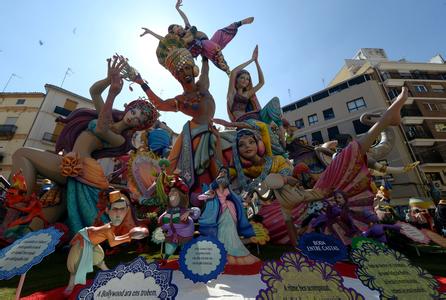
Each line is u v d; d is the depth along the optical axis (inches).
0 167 863.1
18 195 218.5
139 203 314.5
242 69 446.9
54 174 287.7
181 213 203.3
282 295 96.3
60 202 289.6
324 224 239.0
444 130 998.4
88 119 326.0
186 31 394.3
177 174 234.7
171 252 192.7
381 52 1405.0
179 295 136.9
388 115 267.3
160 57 375.2
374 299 133.3
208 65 400.5
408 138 987.9
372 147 380.8
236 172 341.1
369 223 242.5
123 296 103.8
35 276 185.3
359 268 108.7
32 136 898.7
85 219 266.7
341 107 1105.4
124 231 272.2
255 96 444.1
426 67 1171.3
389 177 891.4
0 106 973.8
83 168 283.9
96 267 201.0
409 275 105.9
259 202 307.0
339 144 763.4
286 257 109.4
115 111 347.3
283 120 487.5
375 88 1067.3
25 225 263.4
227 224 212.5
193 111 366.9
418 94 1077.8
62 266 217.2
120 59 321.1
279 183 263.0
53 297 138.4
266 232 246.4
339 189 262.4
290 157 459.2
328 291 98.1
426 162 939.3
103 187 286.0
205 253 146.9
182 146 354.6
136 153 378.9
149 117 348.5
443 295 99.1
